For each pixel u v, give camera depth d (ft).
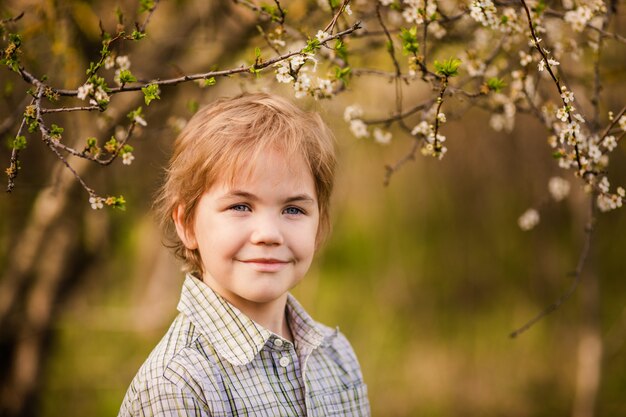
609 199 5.97
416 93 10.93
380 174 15.28
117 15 6.47
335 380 6.14
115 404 15.83
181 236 5.70
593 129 6.70
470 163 14.11
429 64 7.85
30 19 8.05
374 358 17.83
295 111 5.77
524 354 18.16
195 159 5.46
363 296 18.33
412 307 18.24
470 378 17.95
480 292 17.74
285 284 5.34
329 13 7.32
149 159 11.01
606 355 16.30
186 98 10.21
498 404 17.58
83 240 11.53
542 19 6.67
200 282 5.66
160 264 15.05
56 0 7.77
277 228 5.27
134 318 14.90
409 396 17.65
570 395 17.65
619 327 16.63
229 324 5.52
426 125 6.45
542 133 12.98
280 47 7.45
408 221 16.72
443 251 16.80
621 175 13.09
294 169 5.37
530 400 17.53
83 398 15.72
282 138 5.38
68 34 8.07
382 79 10.66
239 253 5.27
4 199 11.20
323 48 7.38
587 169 6.03
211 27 9.71
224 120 5.49
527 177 13.60
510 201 15.07
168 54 9.84
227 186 5.27
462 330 18.06
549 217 15.66
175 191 5.73
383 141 7.23
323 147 5.80
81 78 8.52
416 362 18.06
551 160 13.17
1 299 11.48
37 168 10.71
